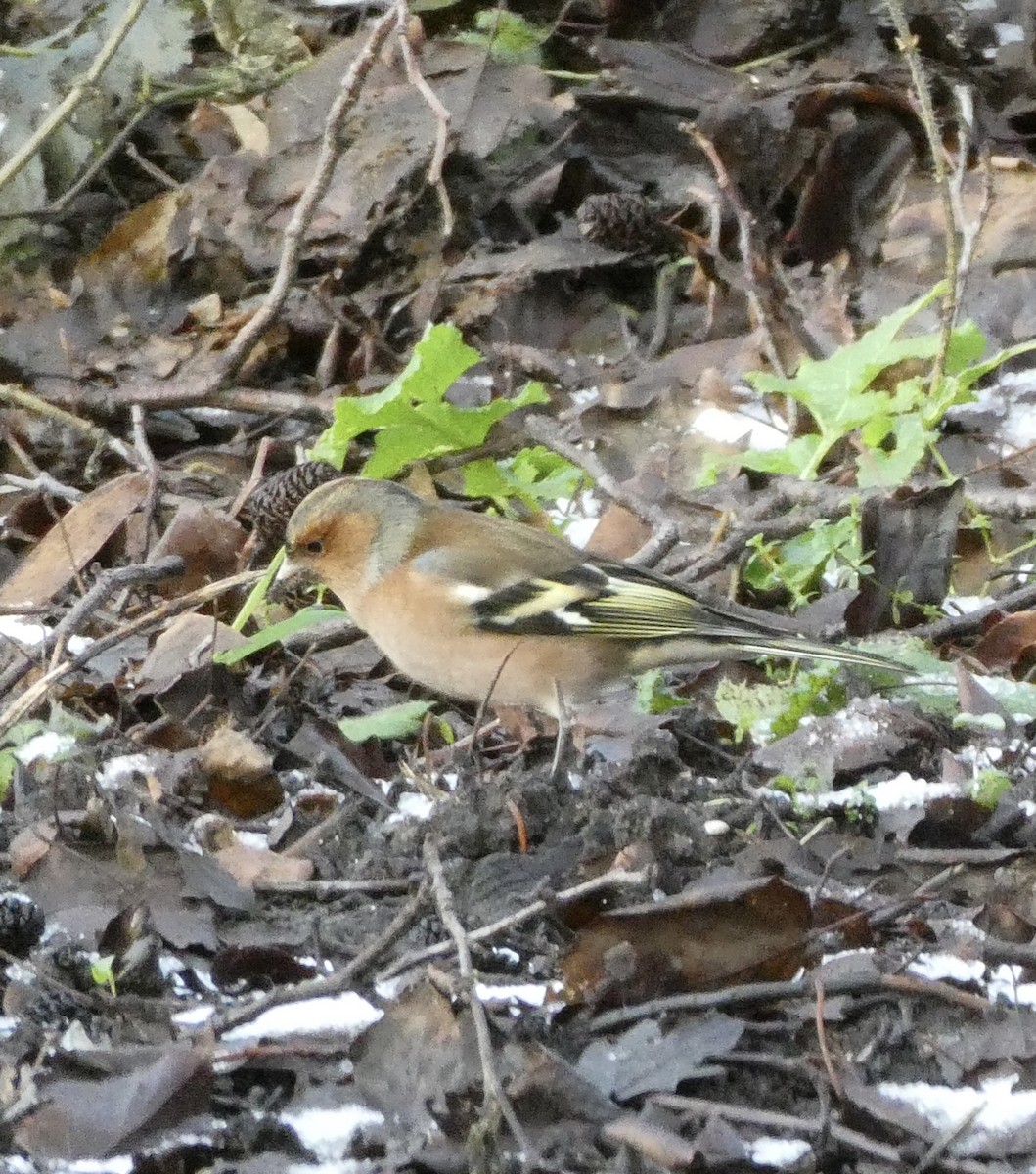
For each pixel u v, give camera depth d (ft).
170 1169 22.30
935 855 27.81
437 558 31.96
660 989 24.44
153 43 50.21
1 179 45.68
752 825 28.78
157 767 30.99
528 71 49.19
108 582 32.94
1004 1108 22.58
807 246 46.55
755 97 48.37
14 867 27.96
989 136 48.14
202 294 47.34
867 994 24.47
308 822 30.07
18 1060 23.77
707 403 41.98
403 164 47.55
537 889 26.30
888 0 38.47
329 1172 21.91
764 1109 22.85
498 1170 21.06
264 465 42.98
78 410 44.01
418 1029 23.57
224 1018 24.23
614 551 38.50
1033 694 32.14
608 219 45.85
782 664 34.88
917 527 35.58
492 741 33.40
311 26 53.62
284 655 36.17
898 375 41.60
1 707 33.09
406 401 38.01
